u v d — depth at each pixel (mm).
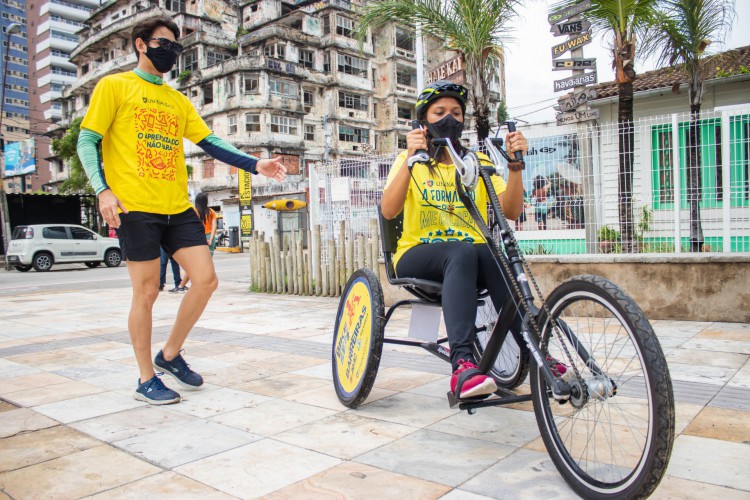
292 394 3285
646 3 7020
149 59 3119
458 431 2602
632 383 2416
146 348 3201
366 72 43188
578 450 2199
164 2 42562
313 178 8641
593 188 6492
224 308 7371
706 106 9461
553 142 6684
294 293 8844
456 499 1919
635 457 2098
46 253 18453
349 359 3074
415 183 2768
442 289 2473
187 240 3281
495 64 8031
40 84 93500
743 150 6129
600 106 10055
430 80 8930
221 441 2535
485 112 7805
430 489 1999
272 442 2506
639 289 5605
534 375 2170
